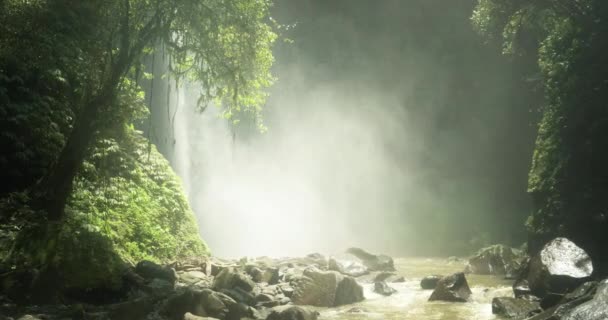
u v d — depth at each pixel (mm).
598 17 14484
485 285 13844
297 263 15547
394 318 9844
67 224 9953
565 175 14703
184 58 12070
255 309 9672
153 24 11961
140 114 13148
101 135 12945
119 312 8594
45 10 11727
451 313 10211
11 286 8430
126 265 10492
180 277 11586
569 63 14844
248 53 12016
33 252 9062
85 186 12539
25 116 11094
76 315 8062
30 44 11539
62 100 12461
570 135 14742
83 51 12688
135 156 15383
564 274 10250
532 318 8625
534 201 16406
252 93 12727
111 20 12016
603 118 13859
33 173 11391
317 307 10930
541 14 16625
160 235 13727
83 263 9320
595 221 13594
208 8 11203
